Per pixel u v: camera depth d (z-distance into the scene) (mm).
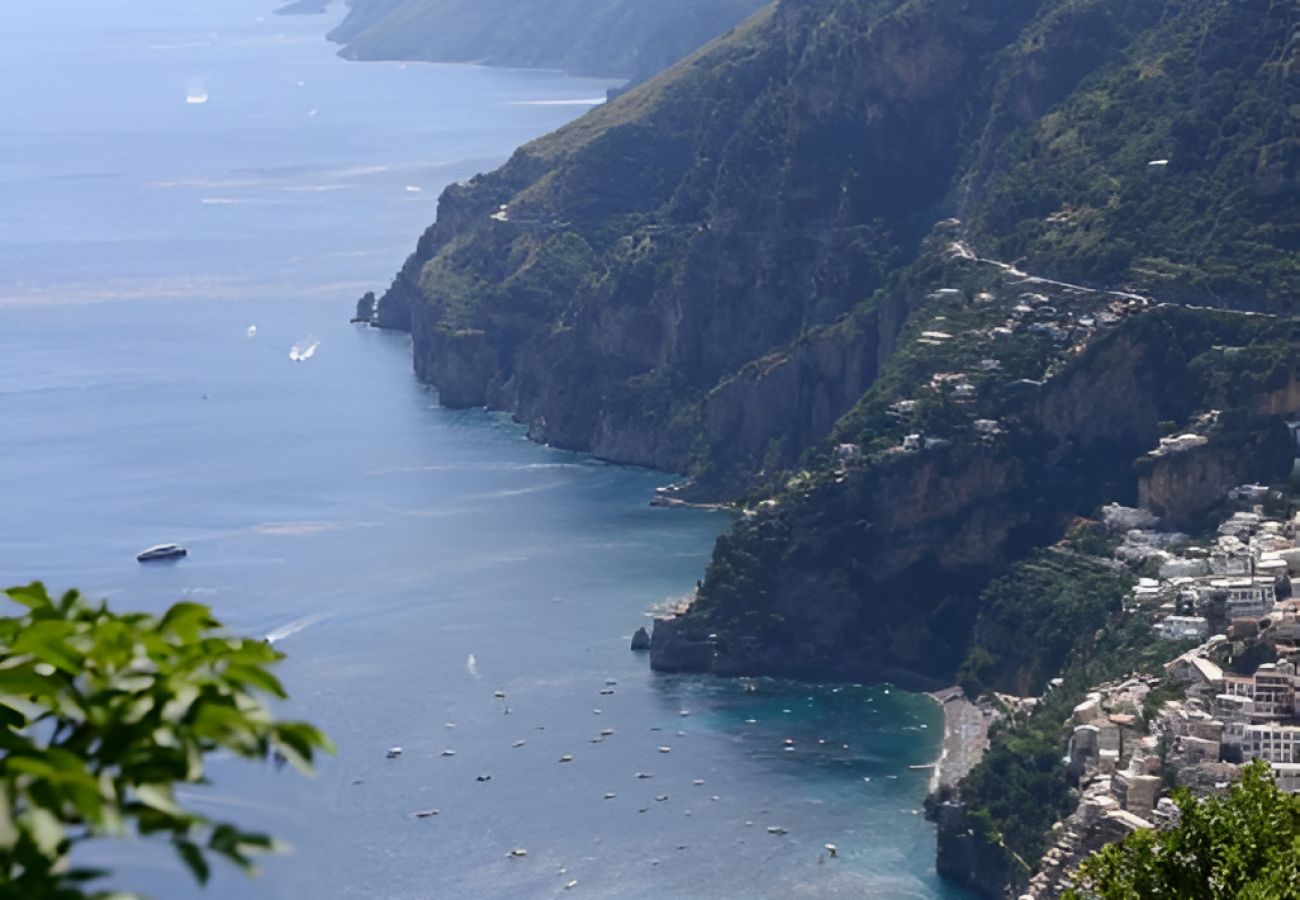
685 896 192000
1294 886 84438
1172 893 91562
